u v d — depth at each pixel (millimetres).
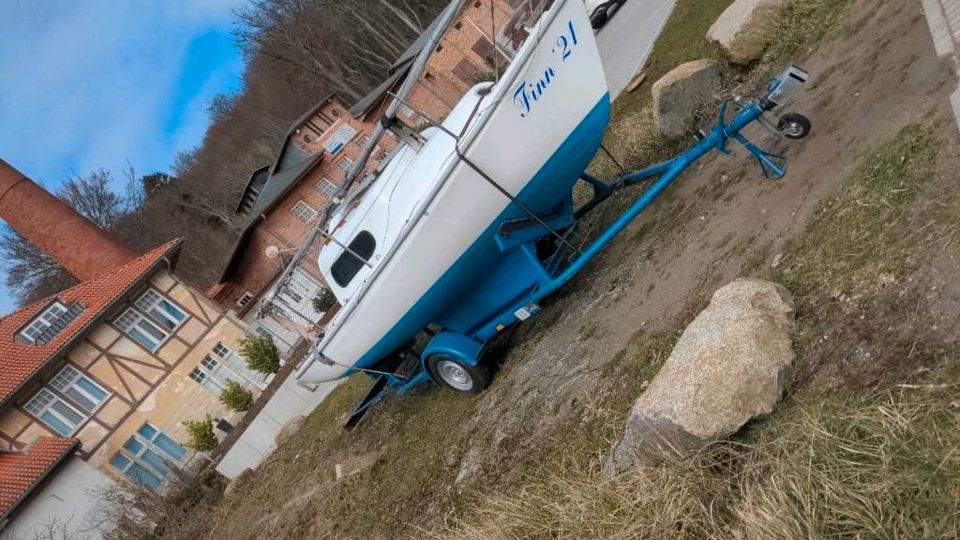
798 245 3309
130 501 16219
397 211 5172
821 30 5062
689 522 2662
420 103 5973
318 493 7770
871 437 2238
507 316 5395
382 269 4992
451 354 5562
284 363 22609
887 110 3438
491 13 5219
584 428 3867
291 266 6574
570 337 4914
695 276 3990
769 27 5785
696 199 4801
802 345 2795
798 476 2301
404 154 5648
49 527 17562
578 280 5598
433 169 4984
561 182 5035
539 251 5523
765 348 2748
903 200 2848
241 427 18906
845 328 2670
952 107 2883
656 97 6324
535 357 5230
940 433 2066
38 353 21172
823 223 3256
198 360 22859
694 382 2814
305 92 55562
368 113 32062
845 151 3535
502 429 4852
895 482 2066
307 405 14906
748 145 4039
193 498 14711
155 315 22984
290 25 52531
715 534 2545
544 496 3586
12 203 28016
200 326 23266
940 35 3406
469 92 5410
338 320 5551
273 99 57469
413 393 7340
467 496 4633
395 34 51094
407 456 6234
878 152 3217
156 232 52594
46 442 19281
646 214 5398
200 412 22359
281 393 15266
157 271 23469
